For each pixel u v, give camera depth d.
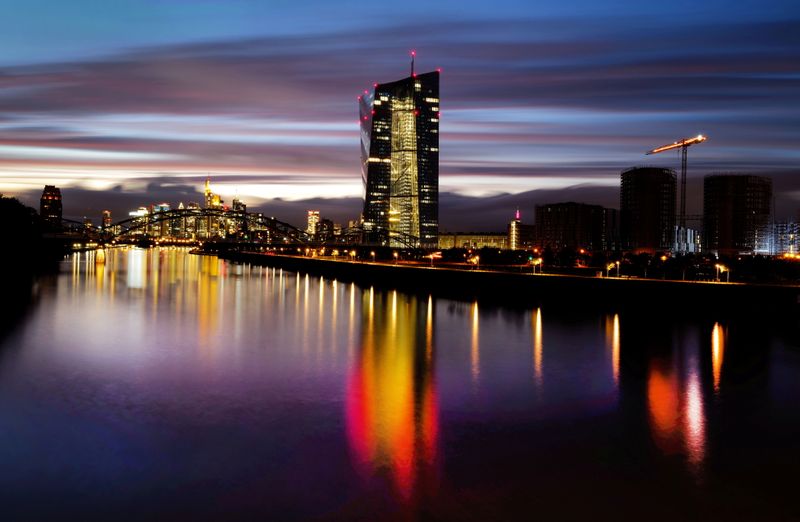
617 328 75.50
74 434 34.72
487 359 56.38
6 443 33.22
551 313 91.38
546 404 41.38
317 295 121.81
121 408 39.69
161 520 25.38
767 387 46.00
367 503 26.78
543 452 32.47
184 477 29.14
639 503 26.95
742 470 30.38
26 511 25.91
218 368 51.81
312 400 41.94
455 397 43.03
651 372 51.03
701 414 39.25
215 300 109.12
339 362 54.81
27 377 47.69
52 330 70.88
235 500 27.00
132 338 66.44
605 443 33.88
